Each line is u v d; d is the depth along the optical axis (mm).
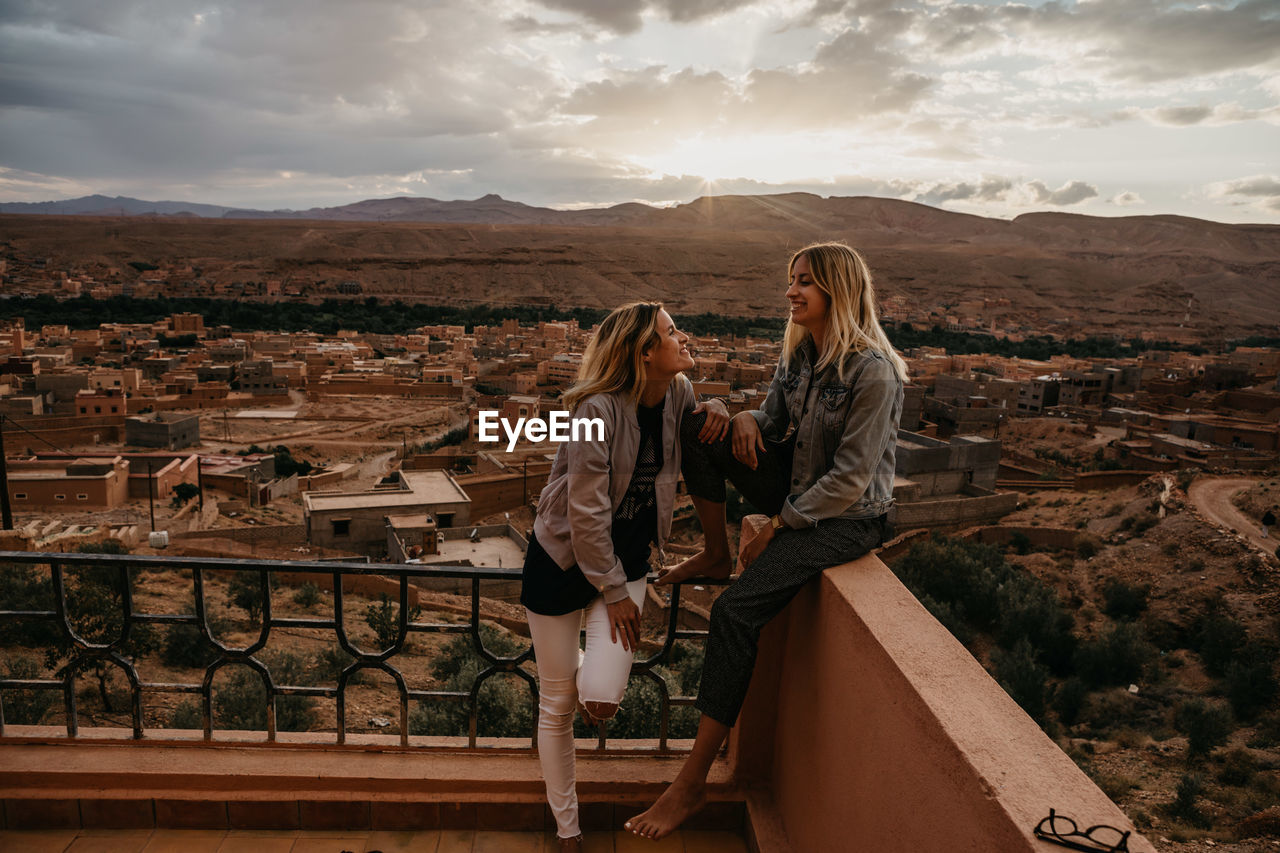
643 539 2271
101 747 2771
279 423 78500
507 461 49281
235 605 17156
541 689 2424
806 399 2254
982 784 1323
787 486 2355
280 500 47688
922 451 41312
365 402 87688
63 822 2611
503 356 112500
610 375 2100
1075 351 166375
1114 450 60438
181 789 2629
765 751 2684
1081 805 1261
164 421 64312
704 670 2189
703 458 2340
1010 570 29922
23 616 2697
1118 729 20656
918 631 1823
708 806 2668
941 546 30031
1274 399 74750
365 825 2648
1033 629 25922
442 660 12609
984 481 43438
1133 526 34438
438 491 36281
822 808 2146
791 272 2295
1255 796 15789
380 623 15156
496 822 2668
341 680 2758
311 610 17172
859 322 2189
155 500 44375
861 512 2201
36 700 8773
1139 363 103375
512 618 19594
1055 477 51281
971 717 1503
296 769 2664
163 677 11008
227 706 8789
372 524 32656
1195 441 57812
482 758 2789
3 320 138625
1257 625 24922
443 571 2625
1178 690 22734
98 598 10617
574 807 2494
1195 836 14203
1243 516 32906
